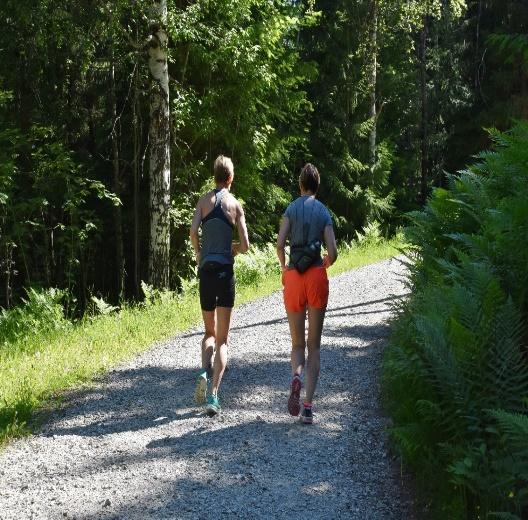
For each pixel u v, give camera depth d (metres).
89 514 4.18
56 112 16.55
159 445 5.21
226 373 7.06
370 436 5.20
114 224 18.11
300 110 24.03
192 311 10.55
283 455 4.94
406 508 4.12
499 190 6.57
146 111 17.39
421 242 7.55
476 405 4.00
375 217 25.14
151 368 7.35
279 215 21.48
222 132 17.08
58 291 11.79
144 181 17.88
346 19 24.25
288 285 5.61
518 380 3.98
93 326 9.85
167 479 4.62
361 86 25.25
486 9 25.42
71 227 15.41
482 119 25.44
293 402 5.39
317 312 5.57
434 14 23.09
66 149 16.33
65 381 6.91
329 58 24.42
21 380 7.00
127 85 17.34
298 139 20.84
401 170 29.31
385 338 8.16
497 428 3.87
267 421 5.64
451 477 3.97
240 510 4.16
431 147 31.73
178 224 16.36
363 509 4.14
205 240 6.05
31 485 4.62
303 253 5.52
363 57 24.81
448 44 28.69
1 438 5.43
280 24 16.88
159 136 13.84
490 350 4.06
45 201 14.85
